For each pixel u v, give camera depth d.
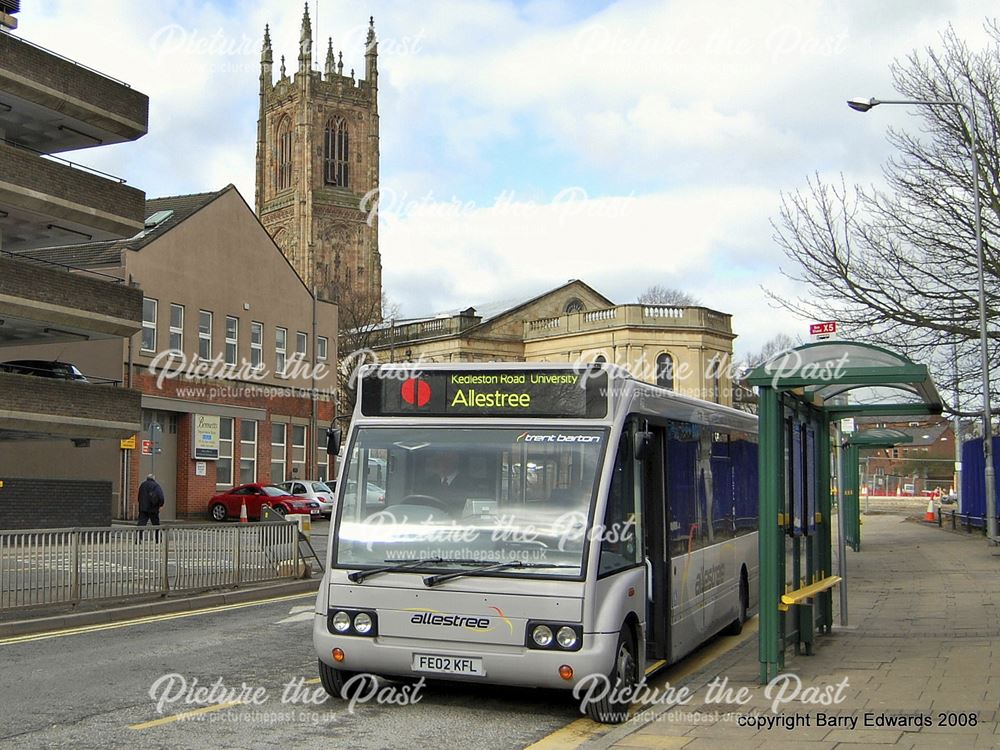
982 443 36.41
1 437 32.34
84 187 31.80
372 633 9.10
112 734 8.45
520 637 8.77
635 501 9.78
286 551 20.88
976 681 10.09
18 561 14.71
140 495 31.89
